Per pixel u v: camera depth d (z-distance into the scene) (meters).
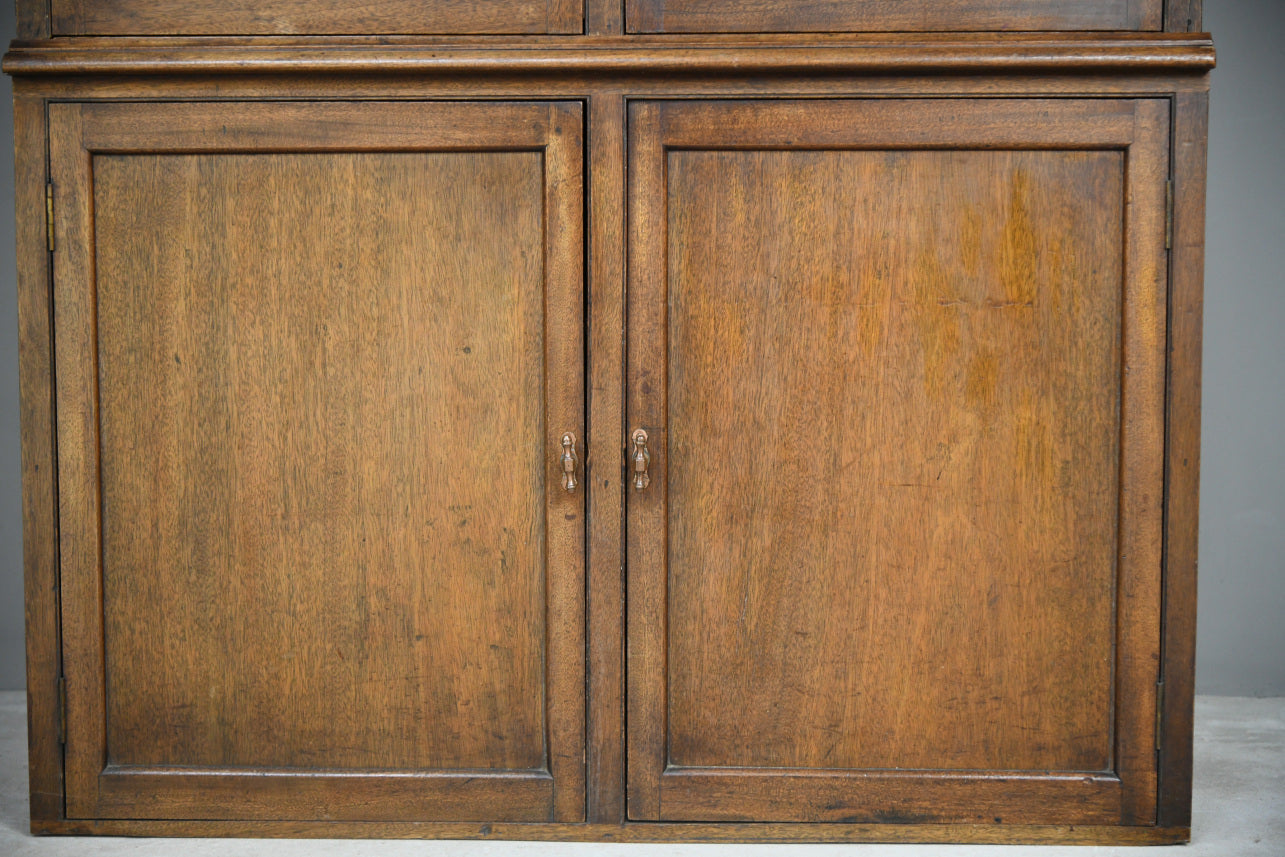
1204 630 3.17
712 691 2.09
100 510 2.08
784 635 2.08
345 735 2.11
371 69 2.00
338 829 2.12
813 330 2.04
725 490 2.06
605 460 2.05
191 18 2.04
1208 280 3.10
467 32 2.03
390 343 2.05
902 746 2.09
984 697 2.07
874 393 2.04
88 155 2.04
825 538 2.06
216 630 2.10
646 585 2.06
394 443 2.06
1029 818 2.08
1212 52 1.95
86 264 2.05
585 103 2.02
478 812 2.11
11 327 3.18
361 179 2.04
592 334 2.04
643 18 2.02
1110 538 2.04
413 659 2.10
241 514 2.08
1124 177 2.00
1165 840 2.08
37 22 2.04
